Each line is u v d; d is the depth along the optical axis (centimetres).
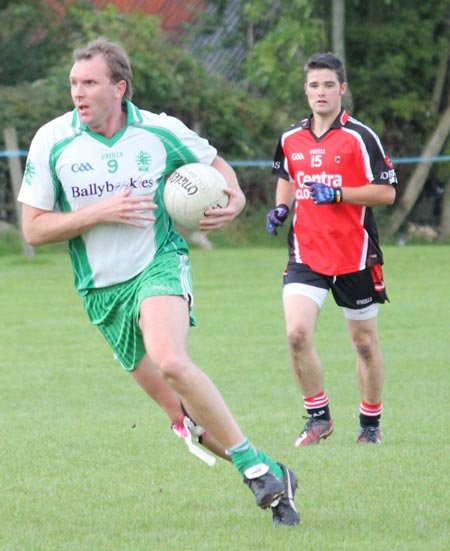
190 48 8594
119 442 1914
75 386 2523
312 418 1927
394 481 1599
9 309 3859
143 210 1402
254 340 3156
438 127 7269
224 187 1435
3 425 2084
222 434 1322
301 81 7188
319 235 1952
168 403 1445
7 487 1592
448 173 7281
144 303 1364
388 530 1340
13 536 1331
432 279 4678
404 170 7338
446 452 1802
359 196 1898
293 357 1917
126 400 2356
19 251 6009
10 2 7600
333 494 1526
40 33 7819
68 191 1415
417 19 7431
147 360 1437
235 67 8338
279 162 2042
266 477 1324
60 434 1988
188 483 1614
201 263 5434
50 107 6531
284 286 1984
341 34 7156
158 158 1430
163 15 8900
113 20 7550
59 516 1430
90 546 1281
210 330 3344
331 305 3950
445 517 1404
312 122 2009
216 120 6944
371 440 1930
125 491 1565
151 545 1280
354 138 1953
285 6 7569
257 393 2409
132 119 1419
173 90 6869
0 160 6300
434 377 2573
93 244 1419
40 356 2941
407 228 7312
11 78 7619
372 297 1936
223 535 1323
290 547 1262
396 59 7375
